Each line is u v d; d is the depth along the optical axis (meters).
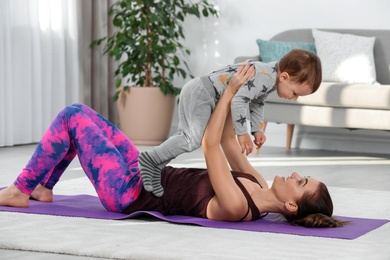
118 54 7.45
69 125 3.44
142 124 7.51
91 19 7.77
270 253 2.70
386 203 4.05
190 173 3.37
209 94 3.33
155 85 7.82
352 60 6.74
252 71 3.21
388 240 2.99
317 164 6.05
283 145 7.65
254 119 3.51
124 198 3.37
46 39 7.19
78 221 3.26
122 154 3.55
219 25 7.97
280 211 3.26
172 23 7.59
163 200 3.33
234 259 2.59
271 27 7.75
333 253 2.72
